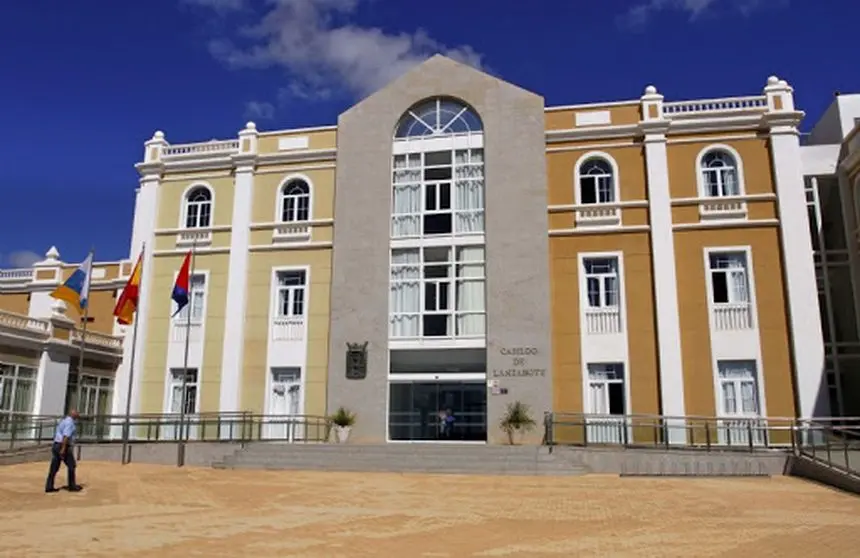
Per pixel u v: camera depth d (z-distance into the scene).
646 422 23.97
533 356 25.08
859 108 29.88
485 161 27.09
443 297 26.64
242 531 10.94
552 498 14.81
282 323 27.62
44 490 15.80
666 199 25.52
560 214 26.23
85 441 23.83
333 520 12.02
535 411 24.66
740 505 13.81
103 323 30.70
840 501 14.29
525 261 25.88
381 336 26.41
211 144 30.14
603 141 26.61
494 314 25.69
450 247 26.94
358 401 26.05
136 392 28.30
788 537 10.65
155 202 29.95
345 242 27.48
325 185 28.56
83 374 27.44
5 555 9.16
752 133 25.64
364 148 28.25
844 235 26.69
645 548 9.89
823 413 22.83
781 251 24.47
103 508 13.37
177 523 11.68
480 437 25.34
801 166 24.95
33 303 32.34
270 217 28.73
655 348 24.58
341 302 27.00
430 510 13.23
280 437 26.73
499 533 10.98
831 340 25.47
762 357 23.81
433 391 26.16
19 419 23.97
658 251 25.16
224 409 27.02
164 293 29.00
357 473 19.06
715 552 9.63
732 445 23.11
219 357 27.69
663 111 26.62
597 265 25.88
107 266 31.48
